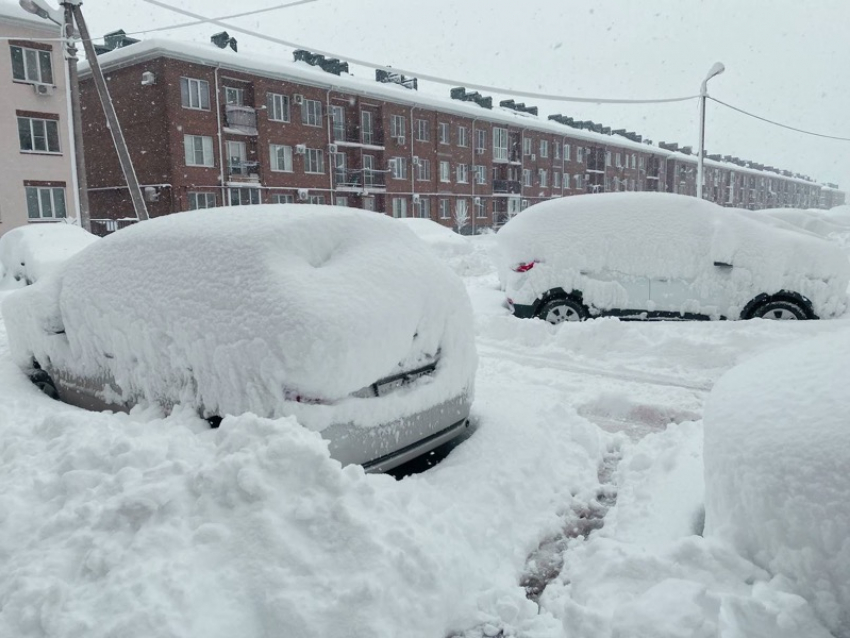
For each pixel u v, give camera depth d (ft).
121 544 8.02
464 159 153.38
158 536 8.02
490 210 162.91
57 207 94.32
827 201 454.81
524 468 12.71
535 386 20.24
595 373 21.58
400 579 8.06
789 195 362.74
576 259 26.58
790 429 7.93
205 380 11.96
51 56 91.76
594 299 26.35
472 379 14.38
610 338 23.76
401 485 10.50
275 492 8.49
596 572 9.04
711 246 25.17
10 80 87.97
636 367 22.07
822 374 8.44
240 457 8.79
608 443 15.57
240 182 106.11
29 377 17.35
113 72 100.53
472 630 8.54
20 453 10.94
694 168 253.03
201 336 12.00
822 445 7.54
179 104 97.71
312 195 119.96
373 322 11.57
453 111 145.89
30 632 7.20
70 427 11.44
